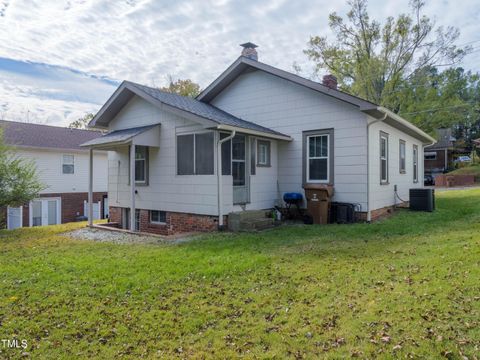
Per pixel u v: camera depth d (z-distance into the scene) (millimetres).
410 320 3158
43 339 3176
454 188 22641
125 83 10180
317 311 3543
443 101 20562
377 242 6609
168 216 9766
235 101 11672
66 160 18219
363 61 21609
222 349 2934
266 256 5770
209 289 4340
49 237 8656
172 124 9539
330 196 9469
